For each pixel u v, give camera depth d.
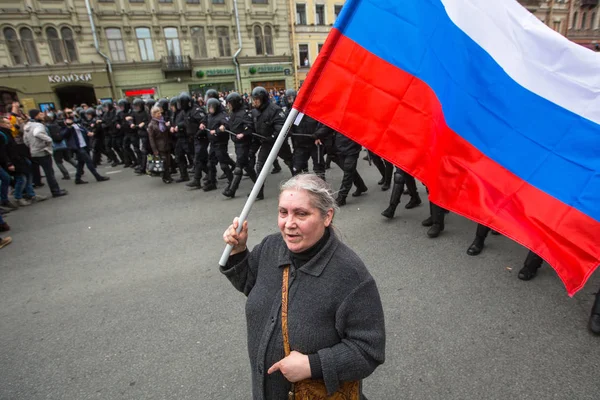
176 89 25.92
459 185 1.98
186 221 5.39
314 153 5.91
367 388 2.19
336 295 1.18
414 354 2.43
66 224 5.63
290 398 1.22
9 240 4.95
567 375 2.20
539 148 1.90
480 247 3.76
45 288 3.68
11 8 21.17
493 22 1.90
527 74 1.89
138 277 3.76
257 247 1.50
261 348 1.25
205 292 3.37
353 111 2.00
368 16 1.94
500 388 2.14
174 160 8.59
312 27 29.50
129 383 2.35
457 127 1.96
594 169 1.79
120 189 7.67
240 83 27.69
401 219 4.85
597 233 1.77
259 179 1.59
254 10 27.06
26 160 7.03
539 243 1.86
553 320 2.70
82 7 22.50
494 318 2.75
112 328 2.93
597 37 31.83
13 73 21.75
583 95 1.81
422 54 1.94
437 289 3.17
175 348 2.64
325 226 1.27
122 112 9.87
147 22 24.23
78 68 23.05
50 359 2.62
